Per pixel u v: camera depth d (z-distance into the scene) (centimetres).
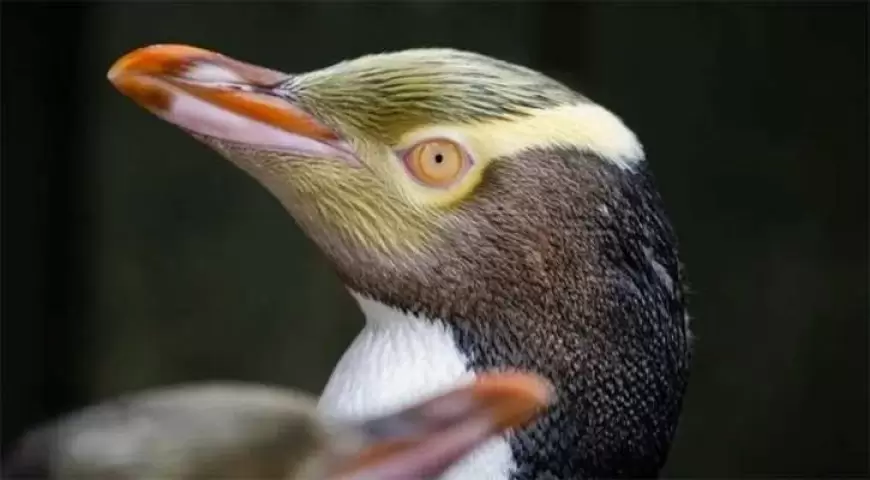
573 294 190
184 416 177
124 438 176
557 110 190
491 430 181
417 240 190
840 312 315
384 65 191
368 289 191
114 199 314
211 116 192
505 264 190
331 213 191
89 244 313
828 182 314
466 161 190
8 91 294
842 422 314
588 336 190
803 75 313
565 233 190
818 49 313
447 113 190
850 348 315
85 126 310
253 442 177
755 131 315
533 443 189
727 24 315
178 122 192
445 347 190
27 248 300
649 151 315
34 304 302
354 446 179
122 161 315
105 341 314
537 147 190
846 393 314
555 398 190
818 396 315
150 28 314
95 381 313
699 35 315
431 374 190
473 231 190
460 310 190
